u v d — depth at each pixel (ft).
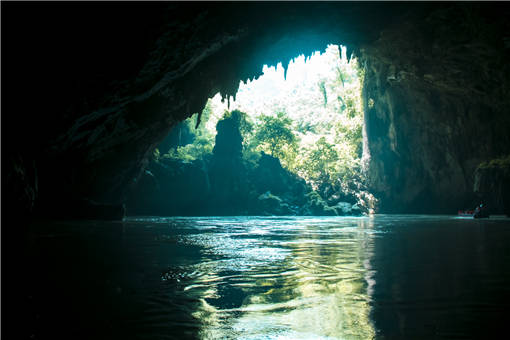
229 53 66.95
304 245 26.94
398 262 18.17
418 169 148.25
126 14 41.73
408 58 100.73
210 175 127.85
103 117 61.05
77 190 74.59
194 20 47.98
